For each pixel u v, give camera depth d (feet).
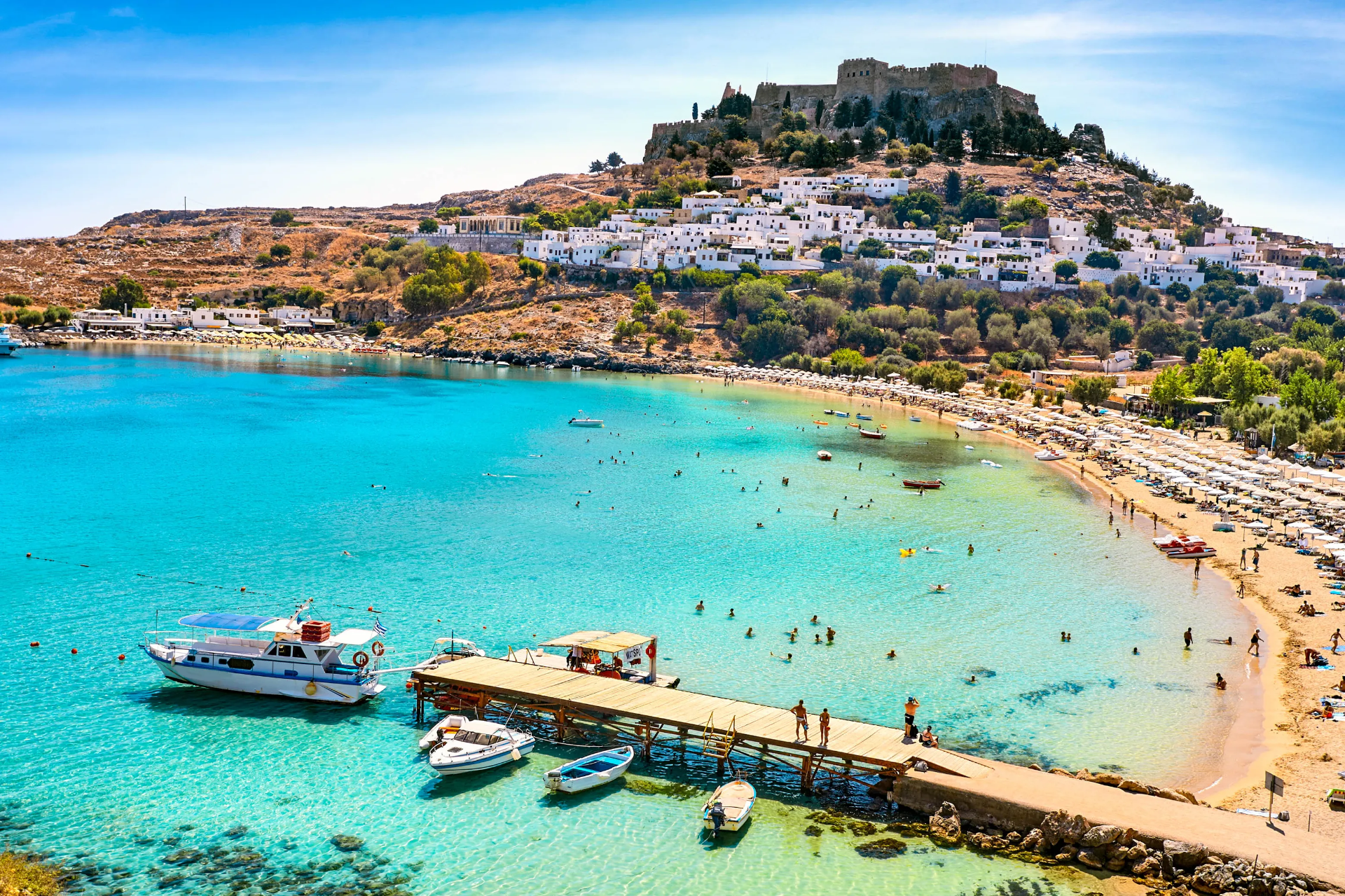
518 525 399.44
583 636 249.55
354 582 316.60
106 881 162.30
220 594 300.20
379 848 174.29
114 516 393.91
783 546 378.94
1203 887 158.40
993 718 226.58
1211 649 272.72
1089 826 170.91
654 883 165.68
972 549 380.78
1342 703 229.66
